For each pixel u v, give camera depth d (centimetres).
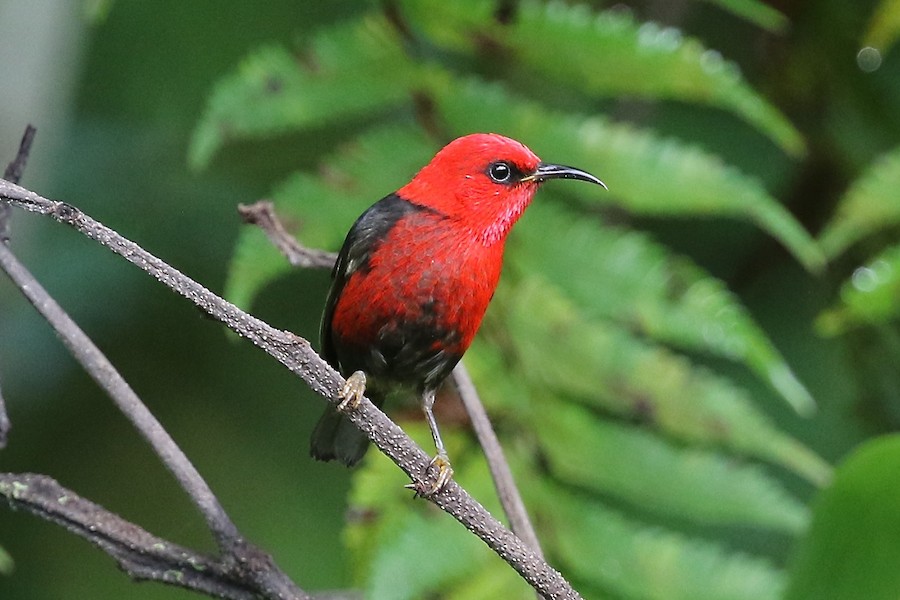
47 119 1015
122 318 1216
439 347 867
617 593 859
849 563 707
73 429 1217
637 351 902
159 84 1258
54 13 989
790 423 1089
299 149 1215
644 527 903
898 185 929
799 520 865
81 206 1232
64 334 687
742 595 839
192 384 1212
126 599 1177
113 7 1252
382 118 1158
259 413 1205
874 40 1016
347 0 1238
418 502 841
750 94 933
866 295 898
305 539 1141
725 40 1216
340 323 874
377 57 958
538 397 907
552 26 948
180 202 1234
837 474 706
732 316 902
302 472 1178
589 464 891
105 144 1258
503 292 929
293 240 833
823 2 1144
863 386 1098
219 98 917
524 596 817
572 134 951
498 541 623
